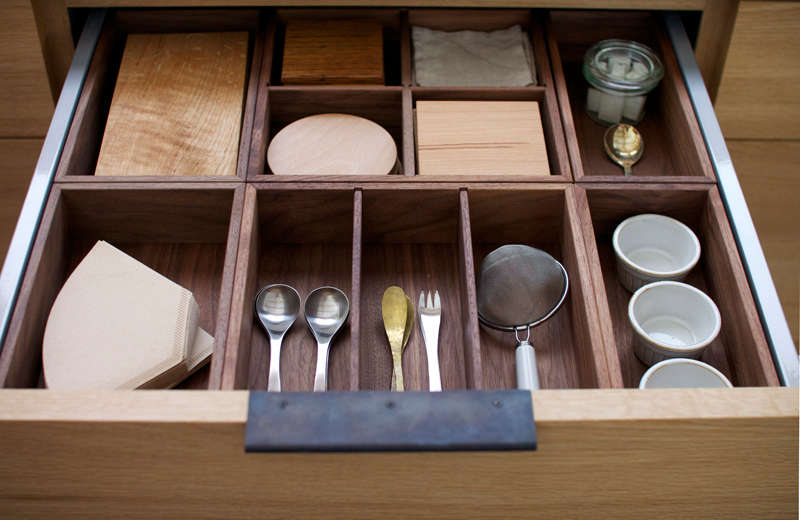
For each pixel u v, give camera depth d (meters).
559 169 1.06
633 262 1.06
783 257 1.47
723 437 0.77
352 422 0.75
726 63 1.22
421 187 1.02
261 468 0.78
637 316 0.97
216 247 1.10
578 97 1.29
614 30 1.29
